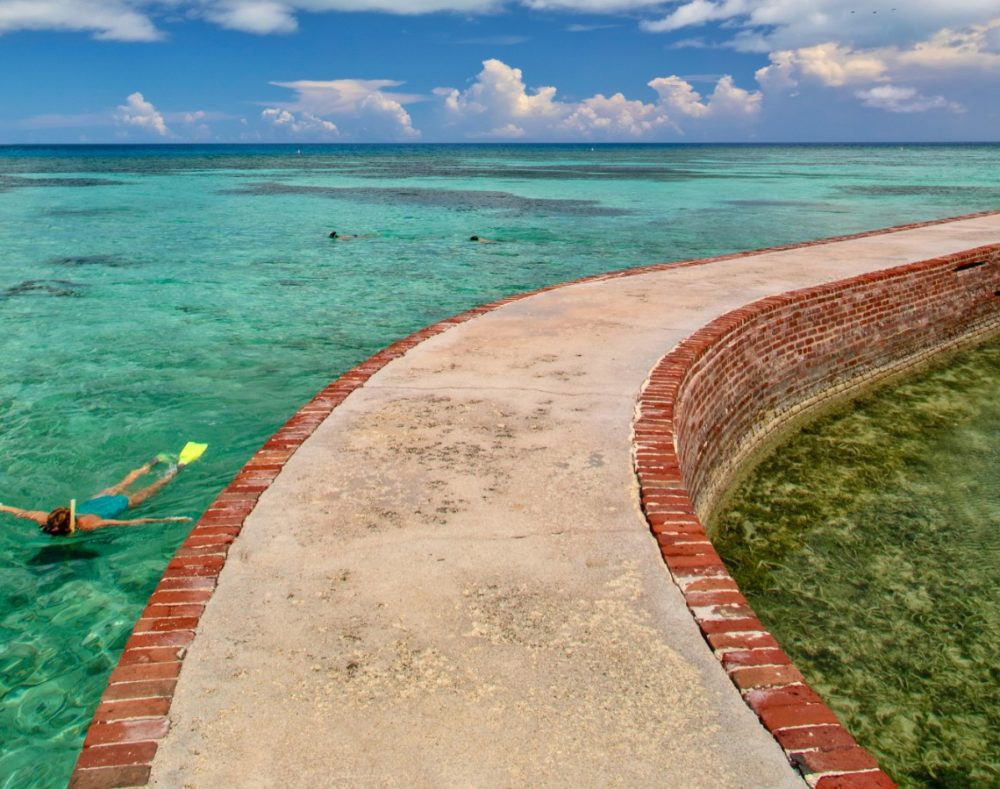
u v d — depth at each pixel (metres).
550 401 5.56
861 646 4.68
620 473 4.34
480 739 2.38
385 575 3.31
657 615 3.02
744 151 198.88
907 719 4.06
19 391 9.09
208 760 2.28
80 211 32.41
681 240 23.03
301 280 16.58
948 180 53.41
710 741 2.37
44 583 5.28
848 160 105.31
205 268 18.00
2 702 4.10
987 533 6.14
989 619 4.95
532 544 3.57
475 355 6.79
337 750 2.33
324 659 2.75
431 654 2.79
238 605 3.07
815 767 2.25
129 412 8.49
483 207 34.56
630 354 6.71
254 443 7.71
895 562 5.69
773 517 6.50
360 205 35.69
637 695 2.57
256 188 48.75
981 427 8.63
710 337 7.06
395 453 4.63
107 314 13.16
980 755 3.82
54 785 3.54
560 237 23.81
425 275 17.27
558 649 2.81
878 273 10.31
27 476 6.93
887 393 9.89
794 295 8.97
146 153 186.25
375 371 6.33
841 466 7.59
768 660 2.74
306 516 3.83
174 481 6.82
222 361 10.45
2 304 13.83
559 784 2.20
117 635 4.73
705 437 6.73
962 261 11.91
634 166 87.00
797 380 9.02
